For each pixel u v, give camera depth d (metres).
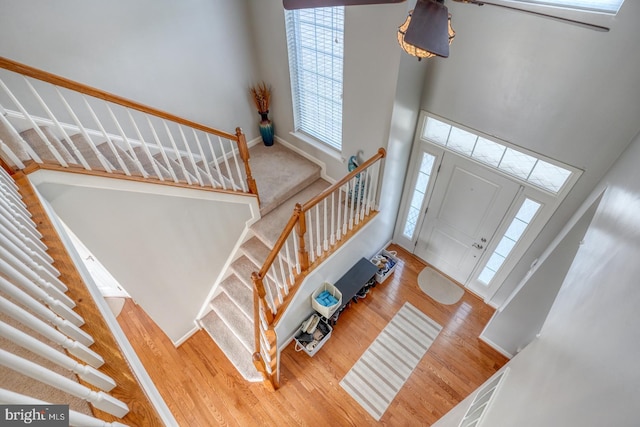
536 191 3.04
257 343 2.87
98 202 2.45
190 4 3.24
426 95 3.29
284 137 4.66
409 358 3.65
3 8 2.37
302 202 4.13
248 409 3.31
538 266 2.89
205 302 3.88
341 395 3.38
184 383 3.51
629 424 0.50
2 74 2.53
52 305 1.24
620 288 0.89
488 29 2.58
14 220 1.50
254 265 3.84
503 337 3.56
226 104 4.09
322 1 1.48
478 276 4.13
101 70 2.97
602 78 2.24
